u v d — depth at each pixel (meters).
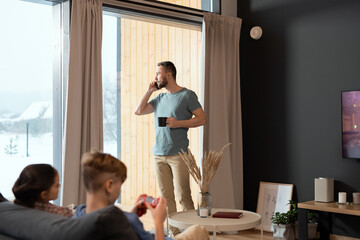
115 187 1.70
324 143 4.57
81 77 3.99
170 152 4.18
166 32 6.24
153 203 1.90
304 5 4.77
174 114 4.19
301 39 4.79
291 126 4.87
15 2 3.93
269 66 5.08
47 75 4.12
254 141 5.22
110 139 7.06
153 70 6.49
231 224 3.08
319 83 4.62
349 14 4.39
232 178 5.03
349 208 3.96
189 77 5.86
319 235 4.51
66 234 1.44
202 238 2.19
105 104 6.98
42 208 1.94
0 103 3.82
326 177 4.55
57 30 4.18
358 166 4.29
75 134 3.95
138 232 1.69
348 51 4.39
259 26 5.19
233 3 5.38
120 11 4.44
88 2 4.06
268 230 4.88
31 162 3.99
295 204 4.66
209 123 4.93
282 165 4.95
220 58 5.07
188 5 5.06
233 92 5.14
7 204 1.83
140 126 6.78
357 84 4.32
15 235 1.63
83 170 1.69
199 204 3.41
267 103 5.10
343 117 4.32
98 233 1.41
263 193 5.04
